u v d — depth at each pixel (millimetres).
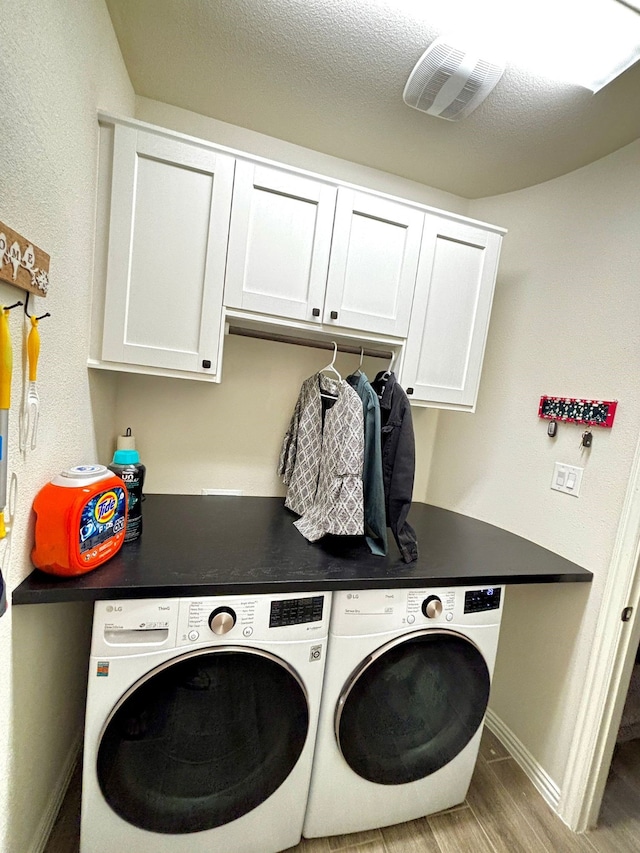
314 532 1321
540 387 1582
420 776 1224
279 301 1324
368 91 1263
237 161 1230
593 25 925
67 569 878
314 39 1086
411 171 1727
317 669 1070
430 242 1479
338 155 1666
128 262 1176
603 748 1297
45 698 1033
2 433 646
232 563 1090
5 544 751
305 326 1383
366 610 1102
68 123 884
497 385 1786
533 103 1218
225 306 1279
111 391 1509
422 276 1483
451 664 1209
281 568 1095
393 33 1034
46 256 805
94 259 1152
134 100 1412
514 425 1688
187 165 1186
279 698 1026
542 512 1534
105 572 958
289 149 1618
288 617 1021
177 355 1250
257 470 1809
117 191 1138
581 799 1305
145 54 1217
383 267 1433
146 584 913
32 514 859
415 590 1150
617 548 1253
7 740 827
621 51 986
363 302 1424
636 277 1264
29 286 736
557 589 1468
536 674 1533
